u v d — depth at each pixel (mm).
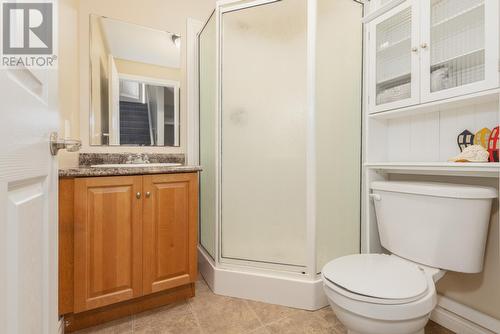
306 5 1581
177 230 1512
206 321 1411
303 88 1587
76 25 1724
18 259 545
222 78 1771
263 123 1706
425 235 1201
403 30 1424
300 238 1597
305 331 1332
